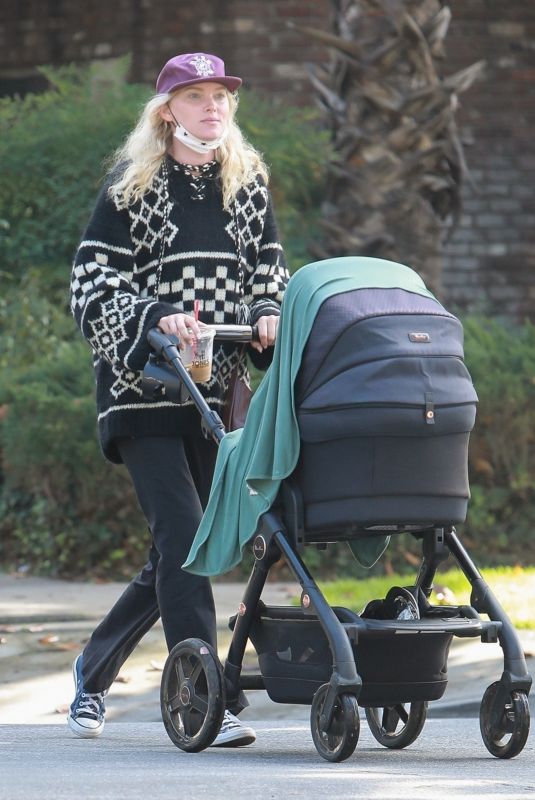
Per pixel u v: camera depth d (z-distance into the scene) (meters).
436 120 26.14
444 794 8.38
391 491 9.52
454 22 34.78
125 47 34.50
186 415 11.09
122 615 11.62
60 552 23.20
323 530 9.80
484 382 24.00
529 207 35.09
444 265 34.97
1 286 28.77
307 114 30.78
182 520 10.84
